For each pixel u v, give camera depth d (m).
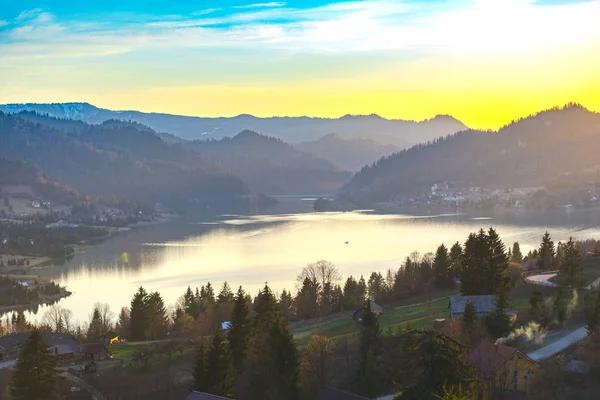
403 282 184.50
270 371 97.81
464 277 149.62
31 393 105.12
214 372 97.69
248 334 114.69
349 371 103.38
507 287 137.38
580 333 106.12
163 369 125.56
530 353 96.19
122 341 167.88
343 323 150.25
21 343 157.50
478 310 123.12
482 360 81.56
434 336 61.38
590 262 178.25
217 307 174.12
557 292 128.50
